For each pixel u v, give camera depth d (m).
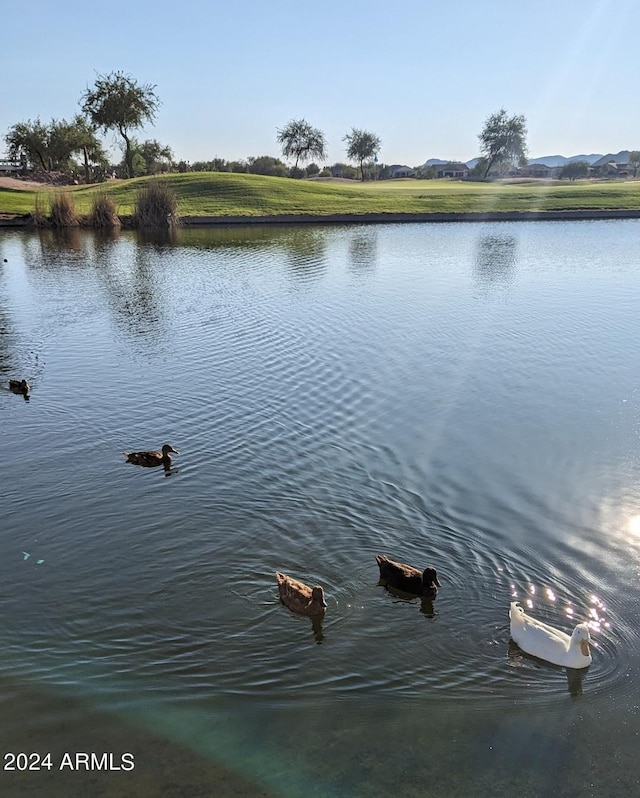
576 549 11.00
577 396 17.88
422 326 25.02
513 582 10.16
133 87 104.62
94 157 125.44
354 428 15.65
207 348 22.22
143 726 7.46
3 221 62.09
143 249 48.38
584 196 83.69
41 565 10.43
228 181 85.44
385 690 8.03
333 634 8.99
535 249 47.81
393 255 44.81
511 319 26.12
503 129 154.12
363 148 154.00
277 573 9.90
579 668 8.38
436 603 9.65
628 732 7.44
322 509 12.06
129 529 11.41
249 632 9.01
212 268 39.38
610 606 9.62
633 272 37.31
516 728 7.50
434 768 6.97
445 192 89.69
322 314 27.02
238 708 7.73
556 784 6.79
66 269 39.50
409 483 13.06
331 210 71.62
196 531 11.34
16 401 17.53
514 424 16.03
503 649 8.77
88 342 23.27
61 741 7.25
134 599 9.66
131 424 15.90
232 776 6.84
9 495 12.51
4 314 27.73
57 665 8.37
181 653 8.60
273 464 13.80
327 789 6.70
